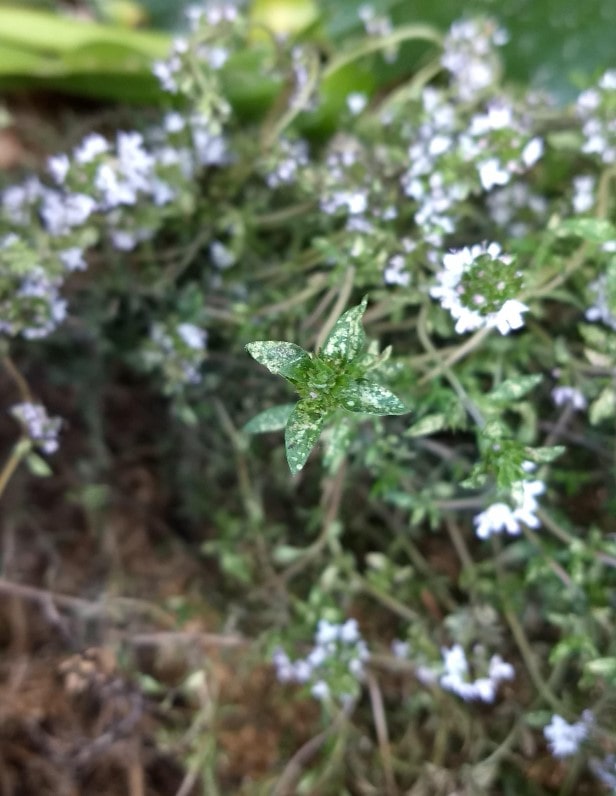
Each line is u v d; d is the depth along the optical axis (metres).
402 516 0.17
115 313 0.17
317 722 0.17
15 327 0.15
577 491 0.16
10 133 0.21
